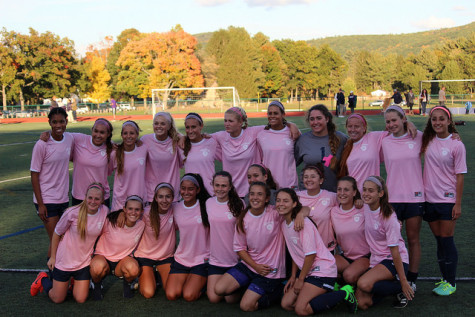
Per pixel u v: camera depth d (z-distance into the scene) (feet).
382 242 12.62
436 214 13.30
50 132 15.06
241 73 191.42
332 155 14.48
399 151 13.51
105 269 13.16
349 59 460.55
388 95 250.16
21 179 32.40
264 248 12.88
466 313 11.69
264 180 13.82
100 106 146.20
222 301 13.11
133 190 15.62
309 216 13.30
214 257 13.55
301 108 134.51
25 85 142.10
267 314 12.12
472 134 49.37
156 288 14.06
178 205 13.99
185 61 152.15
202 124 15.96
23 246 17.94
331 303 11.78
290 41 261.03
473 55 212.84
